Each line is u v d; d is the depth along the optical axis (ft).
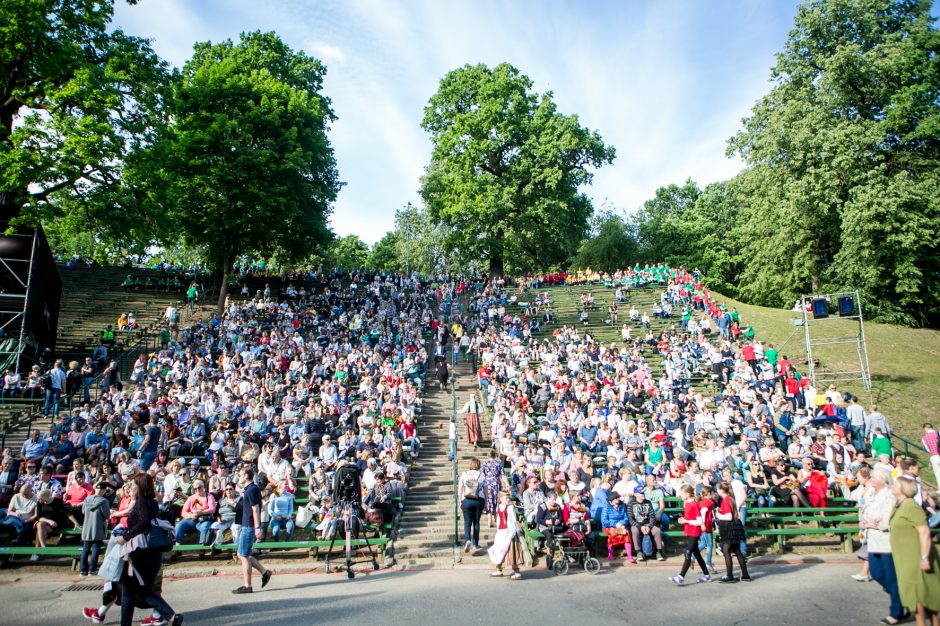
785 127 128.26
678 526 48.21
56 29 75.41
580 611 29.40
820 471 51.75
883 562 27.99
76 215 77.56
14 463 46.70
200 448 56.75
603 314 117.70
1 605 30.60
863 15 129.18
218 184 108.37
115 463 48.78
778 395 70.38
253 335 92.17
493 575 38.81
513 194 150.00
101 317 99.30
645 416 70.18
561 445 56.24
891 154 122.83
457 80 163.53
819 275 134.92
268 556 44.16
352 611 29.22
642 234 201.46
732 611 29.35
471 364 97.76
